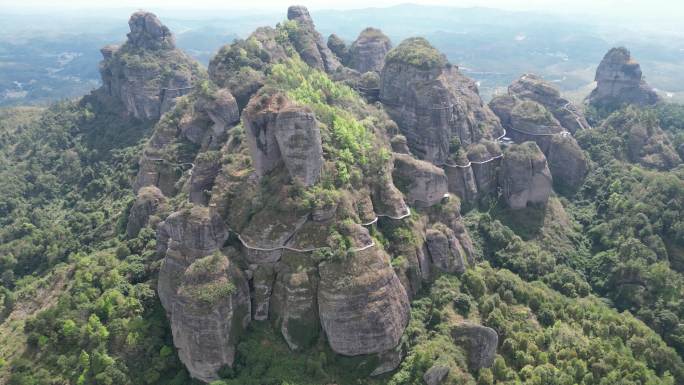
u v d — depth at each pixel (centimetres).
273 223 8038
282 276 7869
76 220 12262
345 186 8881
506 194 12912
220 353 7288
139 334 7762
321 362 7331
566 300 9988
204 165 9769
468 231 11631
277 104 8662
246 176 9006
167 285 8119
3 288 10075
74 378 7312
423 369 7512
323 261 7694
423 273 9331
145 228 9994
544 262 11112
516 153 12812
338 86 13362
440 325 8400
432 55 13212
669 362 8856
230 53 13312
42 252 11725
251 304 7875
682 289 10612
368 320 7388
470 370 7981
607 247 12262
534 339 8594
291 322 7569
